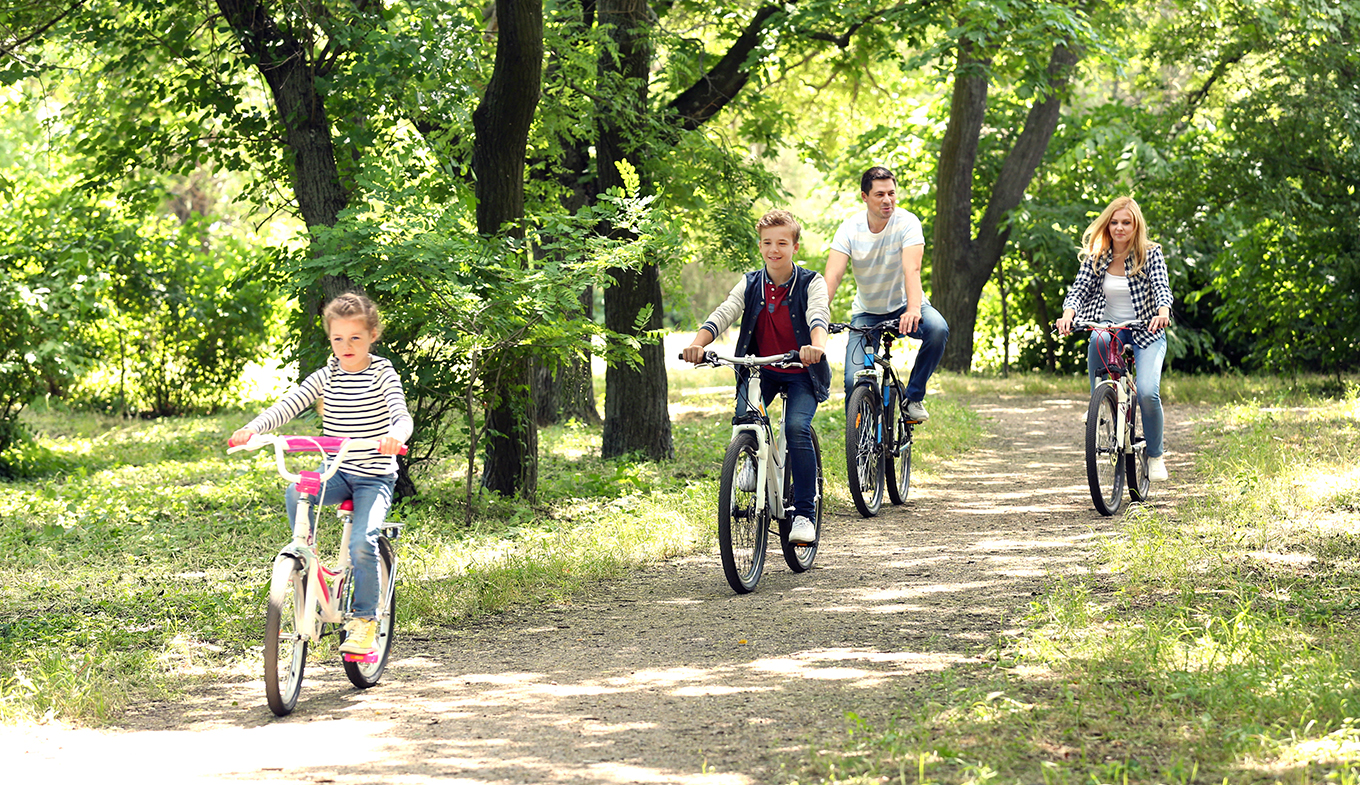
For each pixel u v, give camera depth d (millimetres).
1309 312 19625
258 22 11383
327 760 4734
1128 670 5223
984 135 27219
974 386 22969
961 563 7961
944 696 5098
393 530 5996
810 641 6254
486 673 6039
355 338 5559
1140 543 7727
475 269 10172
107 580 8453
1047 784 3920
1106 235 9578
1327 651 5277
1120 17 18984
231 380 24188
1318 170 19469
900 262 9656
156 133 13383
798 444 7707
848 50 17125
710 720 5031
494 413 11219
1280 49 20062
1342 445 11148
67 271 17141
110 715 5496
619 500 11055
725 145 16812
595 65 14039
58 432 20828
